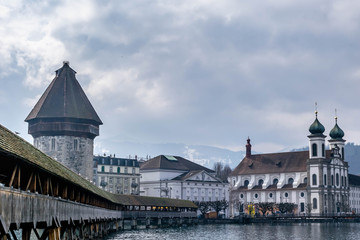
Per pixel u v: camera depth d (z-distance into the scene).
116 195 147.00
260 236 120.94
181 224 169.50
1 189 30.92
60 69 161.00
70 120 153.75
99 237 95.06
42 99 158.38
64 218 50.50
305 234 129.38
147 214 150.75
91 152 159.75
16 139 40.19
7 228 31.84
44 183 43.38
